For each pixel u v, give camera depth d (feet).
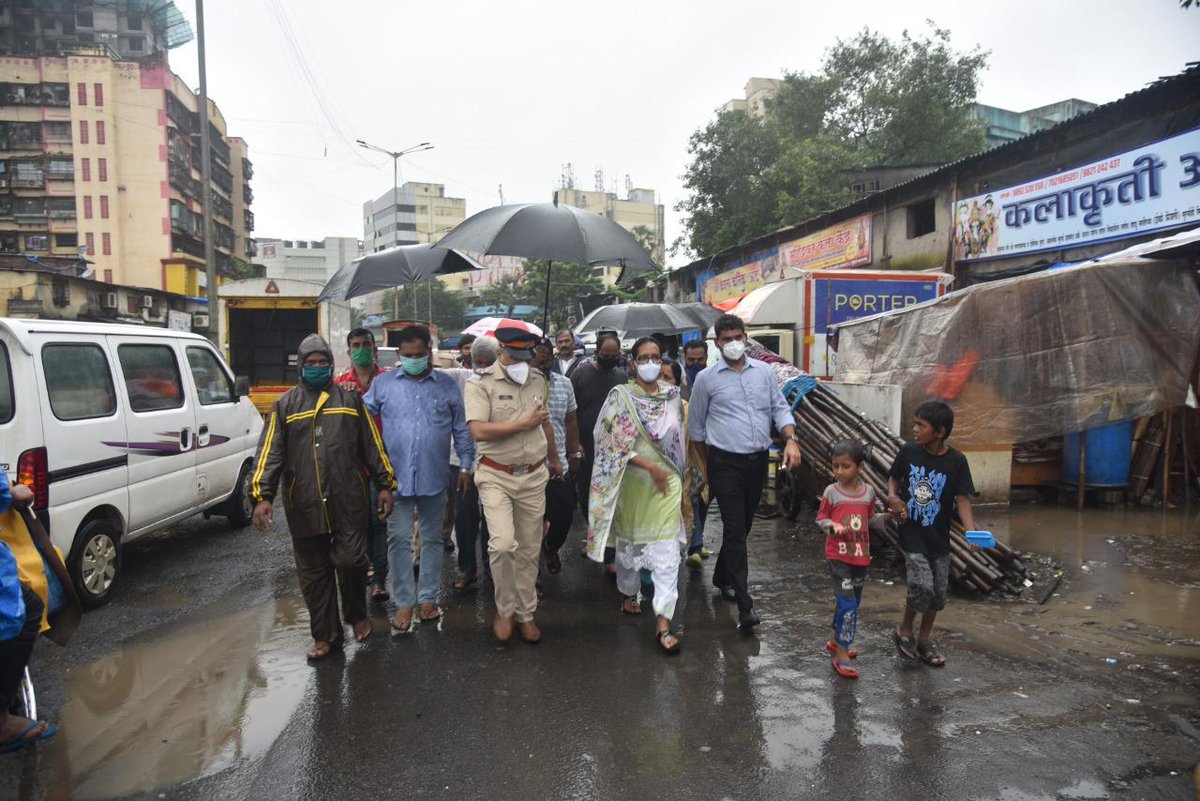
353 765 10.32
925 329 24.95
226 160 188.75
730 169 83.56
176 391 21.16
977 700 11.82
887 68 84.64
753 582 18.25
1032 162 39.09
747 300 38.55
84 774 10.21
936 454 12.92
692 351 23.17
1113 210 33.30
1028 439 24.18
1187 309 24.21
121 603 17.33
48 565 11.29
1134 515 23.00
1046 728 10.90
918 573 12.87
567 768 10.16
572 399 18.37
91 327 18.17
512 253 18.19
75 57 149.18
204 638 15.12
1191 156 29.53
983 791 9.43
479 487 14.58
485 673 13.25
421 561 15.93
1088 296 23.95
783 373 23.91
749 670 13.17
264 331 52.34
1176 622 14.76
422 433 15.16
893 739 10.71
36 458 15.34
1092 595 16.38
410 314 206.28
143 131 152.15
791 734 10.93
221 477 23.12
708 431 15.40
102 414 17.69
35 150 150.51
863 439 20.66
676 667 13.37
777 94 89.76
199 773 10.17
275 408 13.92
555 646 14.47
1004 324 24.12
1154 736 10.61
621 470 14.73
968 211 42.83
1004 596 16.53
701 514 19.48
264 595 17.88
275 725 11.47
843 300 37.06
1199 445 24.99
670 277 95.71
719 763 10.21
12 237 151.43
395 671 13.38
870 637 14.48
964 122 83.61
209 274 59.52
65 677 13.30
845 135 84.64
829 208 68.95
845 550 12.84
